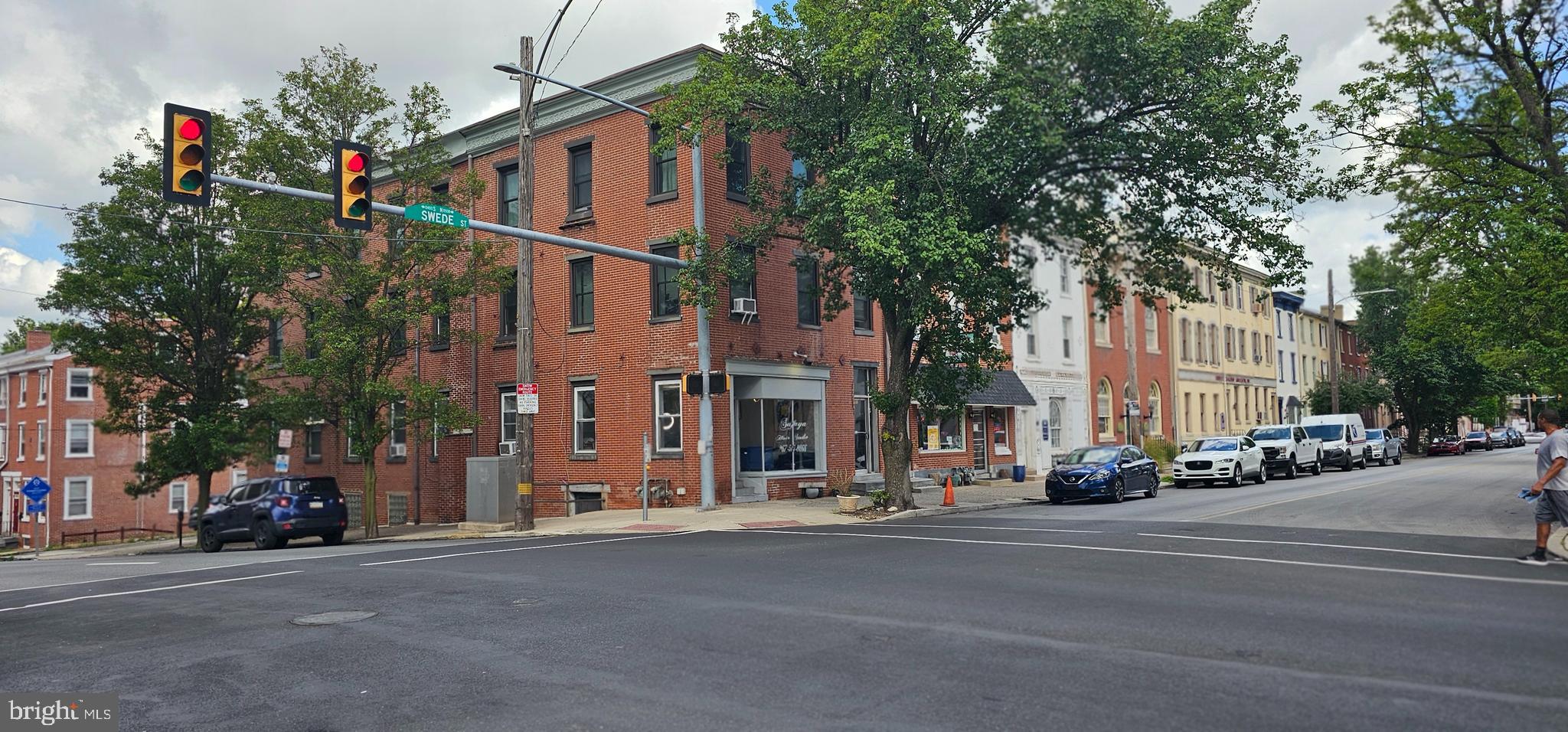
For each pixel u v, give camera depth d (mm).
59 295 25266
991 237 19594
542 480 27328
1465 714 5602
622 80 25875
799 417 27000
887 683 6605
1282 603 9000
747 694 6469
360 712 6426
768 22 20438
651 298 25141
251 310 27312
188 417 26844
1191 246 20031
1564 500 11141
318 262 22516
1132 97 17719
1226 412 51594
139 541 38094
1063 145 17547
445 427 23859
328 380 23922
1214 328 51375
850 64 18828
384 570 14133
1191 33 17141
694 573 12273
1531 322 21844
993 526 17766
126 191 25078
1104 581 10516
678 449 24594
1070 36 16891
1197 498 23922
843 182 19688
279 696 6910
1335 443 39875
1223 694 6098
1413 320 27516
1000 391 34125
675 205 24750
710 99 20531
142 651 8648
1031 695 6207
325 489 22297
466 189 24125
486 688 6883
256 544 23688
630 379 25500
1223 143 17891
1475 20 16172
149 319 26250
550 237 17766
